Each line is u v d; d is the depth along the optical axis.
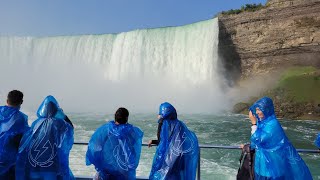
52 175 3.99
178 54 44.16
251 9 46.59
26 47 48.66
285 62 43.25
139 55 45.00
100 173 4.27
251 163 4.22
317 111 31.69
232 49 46.62
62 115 4.20
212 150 14.28
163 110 4.47
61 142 4.04
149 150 13.20
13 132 4.08
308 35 41.47
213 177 10.48
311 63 41.59
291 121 29.69
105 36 46.66
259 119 4.11
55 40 48.06
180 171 4.32
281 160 3.92
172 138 4.36
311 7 41.09
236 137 20.20
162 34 44.84
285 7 42.66
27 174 3.99
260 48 44.50
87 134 19.44
